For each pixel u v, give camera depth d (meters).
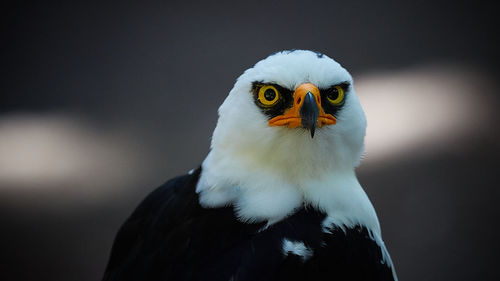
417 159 12.68
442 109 13.99
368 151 12.99
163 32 19.06
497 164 12.34
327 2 20.34
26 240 11.14
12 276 10.26
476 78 15.17
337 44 17.53
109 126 14.72
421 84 15.10
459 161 12.44
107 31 19.30
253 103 4.73
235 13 20.03
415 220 11.20
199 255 4.34
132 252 4.80
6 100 16.02
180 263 4.35
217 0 21.08
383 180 12.16
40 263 10.61
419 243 10.71
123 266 4.71
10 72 17.31
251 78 4.77
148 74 16.94
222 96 15.66
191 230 4.45
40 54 18.30
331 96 4.84
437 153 12.67
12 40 19.03
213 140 4.80
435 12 18.86
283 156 4.61
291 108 4.68
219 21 19.53
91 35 19.19
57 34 19.36
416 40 17.36
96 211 11.96
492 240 10.61
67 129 14.68
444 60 16.11
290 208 4.52
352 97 4.93
